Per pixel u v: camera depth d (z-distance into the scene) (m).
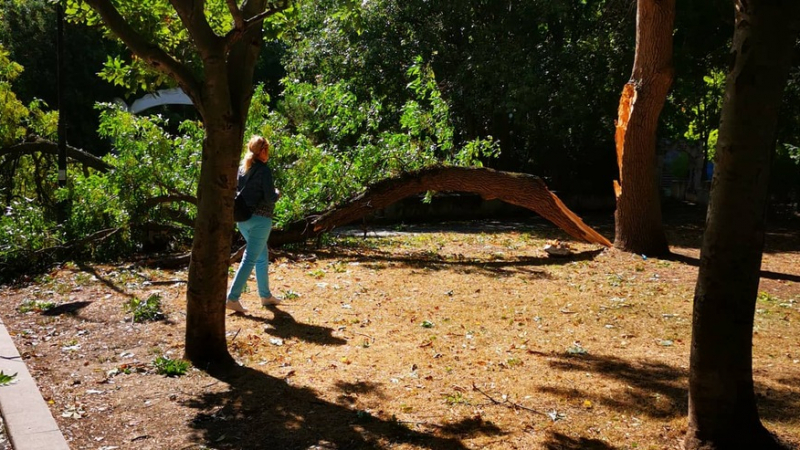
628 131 12.48
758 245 4.02
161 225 11.13
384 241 13.80
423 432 4.55
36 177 12.97
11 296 8.35
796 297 9.55
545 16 19.89
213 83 5.33
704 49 21.34
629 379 5.67
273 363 5.94
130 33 5.27
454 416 4.82
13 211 10.48
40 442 4.20
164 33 6.64
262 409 4.91
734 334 4.08
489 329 7.18
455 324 7.34
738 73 3.86
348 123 14.13
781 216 23.72
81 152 12.79
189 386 5.33
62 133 11.12
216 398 5.11
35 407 4.74
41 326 7.00
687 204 26.91
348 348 6.40
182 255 10.48
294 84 14.84
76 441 4.35
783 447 4.25
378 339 6.71
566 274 10.49
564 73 20.12
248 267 7.39
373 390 5.32
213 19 7.00
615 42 20.08
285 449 4.28
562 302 8.51
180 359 5.92
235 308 7.47
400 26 21.08
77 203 10.80
